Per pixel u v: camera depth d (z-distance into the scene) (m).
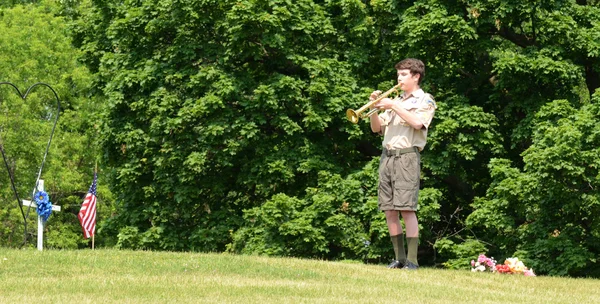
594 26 21.59
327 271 11.50
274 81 21.69
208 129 21.45
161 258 12.38
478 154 22.91
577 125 18.78
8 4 46.22
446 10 21.48
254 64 23.19
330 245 22.33
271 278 10.67
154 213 23.55
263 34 21.39
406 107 11.79
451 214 23.73
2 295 8.84
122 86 23.02
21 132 37.56
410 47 21.98
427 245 22.94
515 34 22.88
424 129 11.83
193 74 22.41
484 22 21.64
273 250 20.92
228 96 21.48
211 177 23.05
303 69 22.77
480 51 21.95
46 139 38.34
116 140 23.22
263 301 8.56
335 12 23.58
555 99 21.70
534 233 20.16
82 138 39.12
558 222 20.03
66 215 40.12
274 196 21.33
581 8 22.30
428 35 21.28
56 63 40.56
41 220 14.44
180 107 22.50
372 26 22.98
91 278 10.30
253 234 21.89
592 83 23.25
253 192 23.73
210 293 9.06
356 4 22.39
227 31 21.59
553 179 18.89
